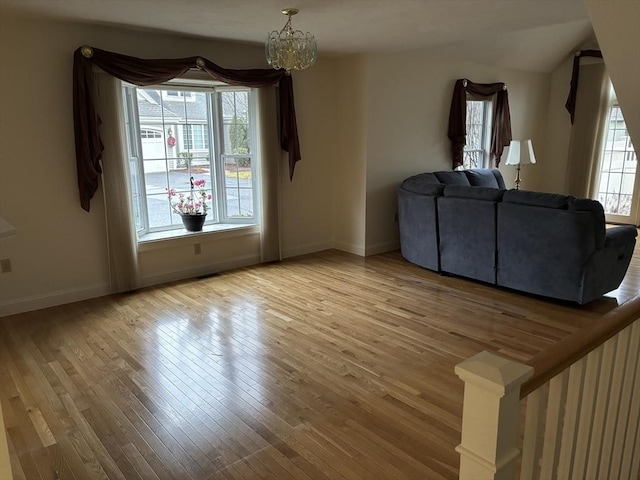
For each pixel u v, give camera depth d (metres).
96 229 4.13
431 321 3.62
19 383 2.75
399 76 5.45
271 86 4.91
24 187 3.75
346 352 3.12
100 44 3.92
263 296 4.21
